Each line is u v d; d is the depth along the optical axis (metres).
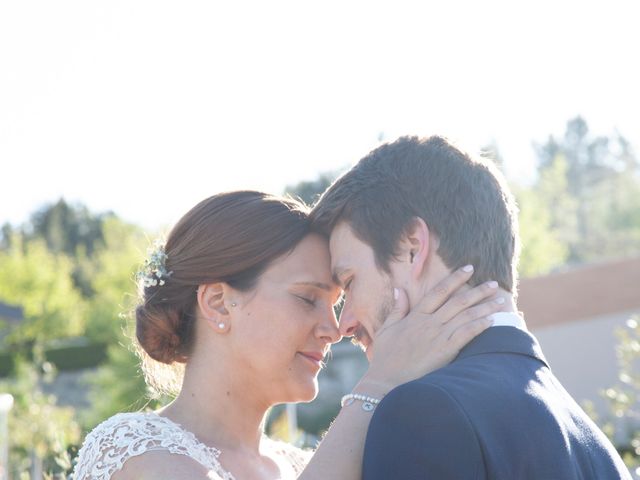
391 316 2.26
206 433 2.56
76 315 36.69
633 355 6.10
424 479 1.92
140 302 2.69
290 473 2.79
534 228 42.69
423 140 2.31
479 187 2.23
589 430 2.18
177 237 2.62
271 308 2.55
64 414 7.14
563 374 19.61
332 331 2.60
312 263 2.58
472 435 1.92
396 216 2.25
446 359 2.19
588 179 72.06
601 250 65.00
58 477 3.42
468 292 2.20
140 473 2.29
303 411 16.11
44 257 40.62
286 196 2.71
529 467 1.95
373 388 2.21
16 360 25.02
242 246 2.54
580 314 19.69
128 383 13.80
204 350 2.61
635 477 3.15
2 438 6.10
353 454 2.17
